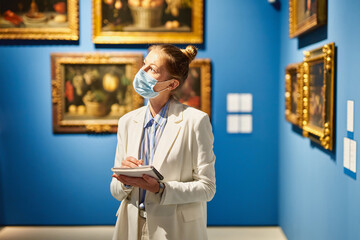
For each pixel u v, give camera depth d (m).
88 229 6.10
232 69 6.09
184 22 5.95
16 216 6.20
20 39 6.00
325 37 3.73
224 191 6.23
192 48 2.48
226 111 6.13
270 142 6.18
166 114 2.46
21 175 6.16
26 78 6.05
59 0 5.90
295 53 5.02
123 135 2.53
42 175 6.16
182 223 2.36
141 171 2.13
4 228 6.13
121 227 2.46
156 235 2.32
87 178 6.18
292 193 5.24
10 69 6.04
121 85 6.04
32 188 6.18
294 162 5.11
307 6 4.11
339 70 3.31
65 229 6.10
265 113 6.14
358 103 2.86
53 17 5.92
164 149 2.36
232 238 5.78
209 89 6.02
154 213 2.33
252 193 6.23
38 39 6.00
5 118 6.09
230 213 6.26
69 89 6.03
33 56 6.03
